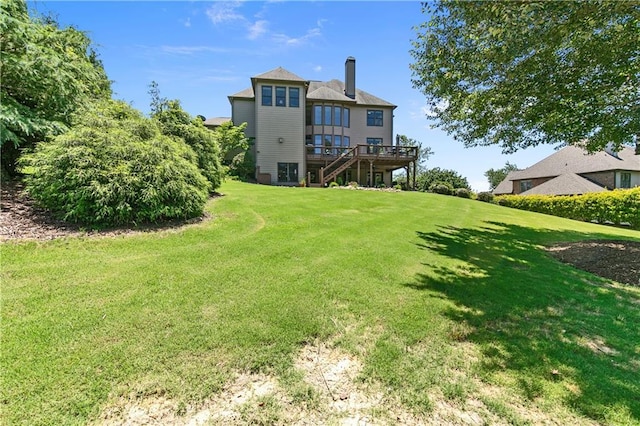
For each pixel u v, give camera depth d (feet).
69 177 16.26
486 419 6.02
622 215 46.68
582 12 13.66
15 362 6.61
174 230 17.75
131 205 17.72
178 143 23.58
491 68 20.25
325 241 18.01
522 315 10.54
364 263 14.79
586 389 6.84
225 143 63.62
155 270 12.16
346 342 8.34
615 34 16.15
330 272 13.30
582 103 19.97
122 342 7.59
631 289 14.14
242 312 9.43
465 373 7.29
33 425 5.32
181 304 9.68
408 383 6.89
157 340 7.77
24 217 16.47
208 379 6.66
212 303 9.89
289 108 68.54
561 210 55.98
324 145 75.61
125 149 18.25
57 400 5.82
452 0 19.56
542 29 14.56
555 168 81.30
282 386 6.68
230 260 13.93
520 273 15.47
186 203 19.66
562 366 7.65
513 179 92.58
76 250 13.61
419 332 8.98
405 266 14.97
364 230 21.97
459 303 11.17
